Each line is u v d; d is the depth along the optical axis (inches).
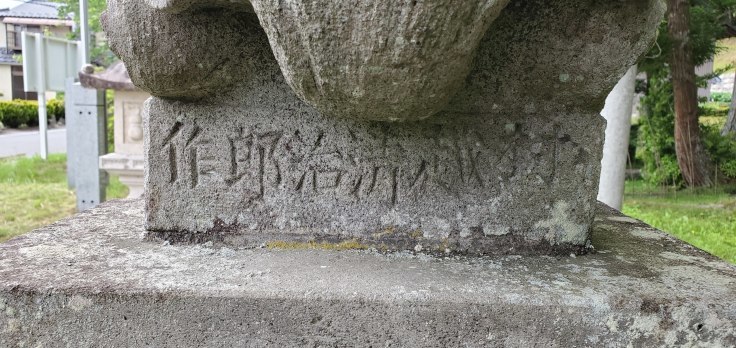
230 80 42.9
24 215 159.5
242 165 43.8
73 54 214.5
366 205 43.5
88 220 52.6
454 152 42.8
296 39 32.5
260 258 41.2
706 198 232.1
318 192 43.6
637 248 46.4
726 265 42.1
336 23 31.0
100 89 151.6
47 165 267.7
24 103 613.3
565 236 43.5
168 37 40.1
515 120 42.6
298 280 36.6
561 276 38.6
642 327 34.6
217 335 34.8
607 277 38.7
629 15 39.1
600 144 42.7
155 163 44.2
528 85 41.9
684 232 152.8
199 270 38.4
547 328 34.5
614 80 40.9
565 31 40.3
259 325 34.7
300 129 43.4
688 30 217.6
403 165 43.0
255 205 44.0
